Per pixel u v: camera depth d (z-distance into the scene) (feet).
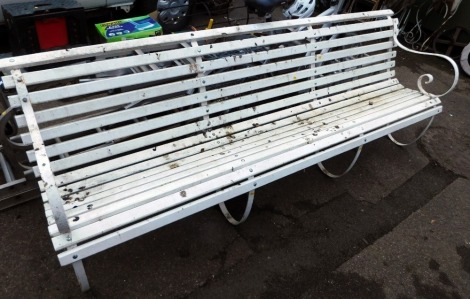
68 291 5.96
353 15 8.84
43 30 9.59
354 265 6.95
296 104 8.48
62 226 4.55
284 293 6.34
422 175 9.37
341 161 9.47
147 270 6.41
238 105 7.25
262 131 7.32
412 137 10.69
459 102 12.75
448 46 15.57
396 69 14.38
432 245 7.54
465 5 14.69
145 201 5.36
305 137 7.14
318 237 7.39
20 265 6.23
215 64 6.79
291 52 7.80
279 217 7.72
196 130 6.79
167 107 6.42
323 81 8.47
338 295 6.41
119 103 5.96
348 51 8.81
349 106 8.55
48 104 9.84
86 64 5.60
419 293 6.62
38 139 4.83
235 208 7.82
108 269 6.34
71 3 10.34
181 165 6.18
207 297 6.15
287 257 6.93
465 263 7.26
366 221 7.89
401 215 8.14
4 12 9.47
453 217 8.27
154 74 6.19
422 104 8.82
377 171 9.30
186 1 13.12
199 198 5.72
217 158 6.40
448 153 10.27
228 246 6.99
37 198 7.37
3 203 6.98
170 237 7.02
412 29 16.24
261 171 6.23
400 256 7.23
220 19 15.35
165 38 6.33
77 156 5.63
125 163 6.00
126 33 9.79
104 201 5.29
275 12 16.37
